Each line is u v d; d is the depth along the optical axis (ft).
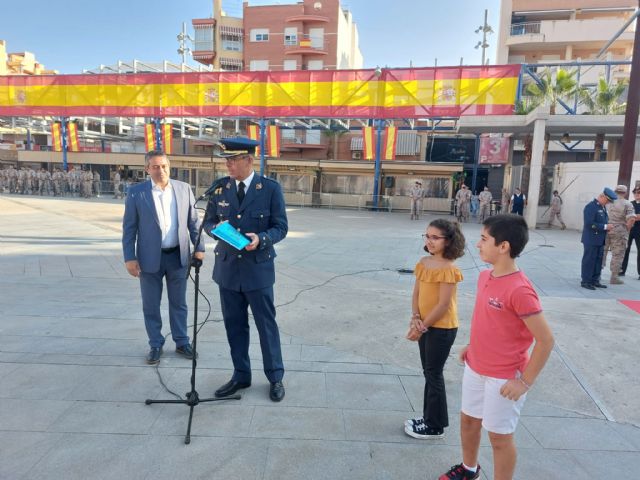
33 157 97.55
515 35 122.21
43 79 88.89
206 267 27.25
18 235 36.78
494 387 7.28
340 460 9.09
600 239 23.65
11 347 14.12
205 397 11.47
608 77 67.10
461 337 16.35
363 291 22.39
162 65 102.06
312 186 85.25
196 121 103.55
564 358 14.39
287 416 10.70
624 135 35.12
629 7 118.93
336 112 77.25
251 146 11.15
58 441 9.43
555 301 21.17
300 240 39.55
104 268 25.70
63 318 16.94
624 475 8.87
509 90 68.59
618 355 14.70
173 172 89.81
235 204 11.31
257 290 11.27
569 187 55.72
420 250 35.37
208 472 8.61
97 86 86.79
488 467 9.04
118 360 13.46
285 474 8.62
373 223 57.47
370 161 83.71
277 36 135.23
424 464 9.05
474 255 33.91
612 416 11.11
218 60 141.08
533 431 10.38
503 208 65.92
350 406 11.25
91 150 114.93
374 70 73.72
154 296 13.52
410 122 87.56
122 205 70.74
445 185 79.77
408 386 12.42
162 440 9.59
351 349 14.98
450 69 71.15
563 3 121.60
